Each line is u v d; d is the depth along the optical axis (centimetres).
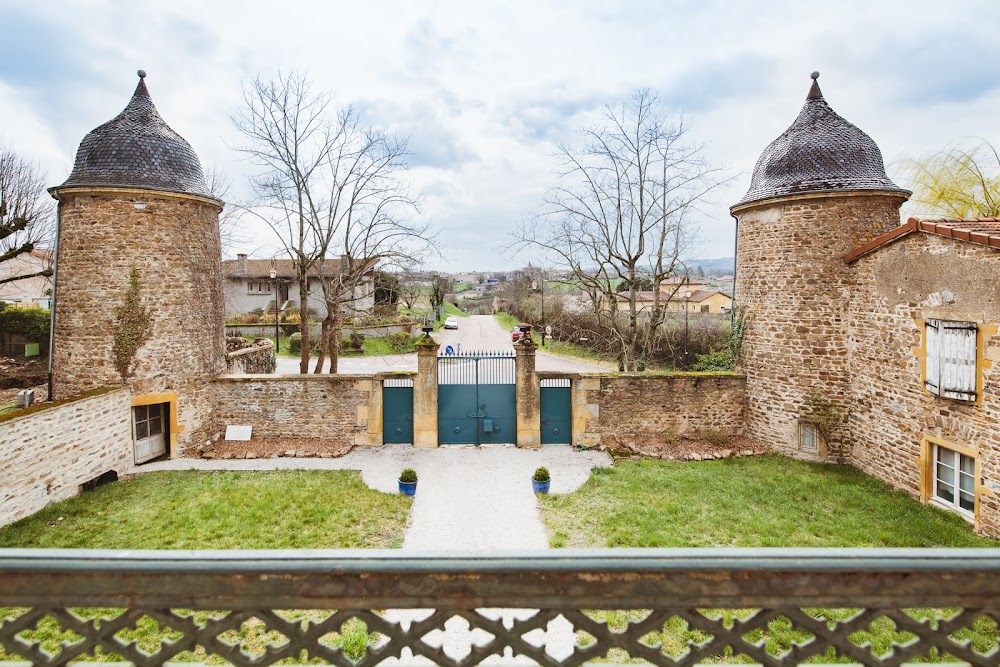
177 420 1340
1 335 2312
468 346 3594
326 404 1441
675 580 186
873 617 188
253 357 1948
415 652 190
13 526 940
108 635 187
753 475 1191
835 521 957
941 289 966
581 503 1066
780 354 1310
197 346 1382
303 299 1739
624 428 1431
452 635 663
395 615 687
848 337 1222
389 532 951
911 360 1042
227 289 3850
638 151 1786
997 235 862
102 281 1255
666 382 1420
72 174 1288
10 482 946
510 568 184
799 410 1282
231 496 1083
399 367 2895
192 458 1353
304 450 1385
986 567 183
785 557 185
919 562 183
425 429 1437
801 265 1259
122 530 929
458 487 1166
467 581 186
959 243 924
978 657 186
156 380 1300
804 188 1238
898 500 1035
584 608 187
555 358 3325
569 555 187
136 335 1271
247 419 1444
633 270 1791
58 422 1049
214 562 184
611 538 911
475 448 1434
